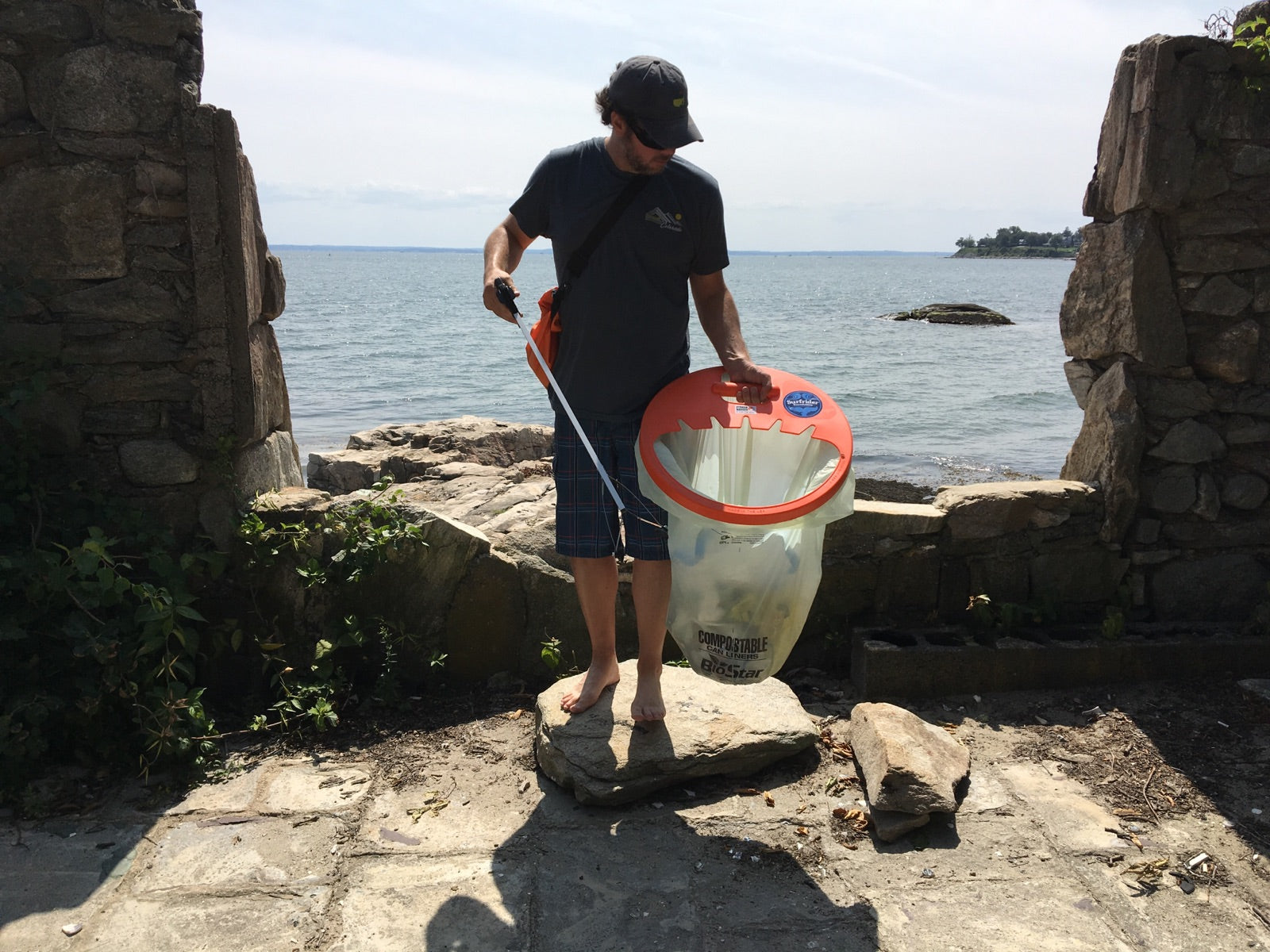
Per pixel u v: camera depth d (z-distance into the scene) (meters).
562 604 3.55
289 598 3.46
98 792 2.88
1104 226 3.85
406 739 3.21
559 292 2.79
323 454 5.47
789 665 3.77
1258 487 3.81
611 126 2.65
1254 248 3.66
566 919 2.33
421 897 2.40
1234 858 2.58
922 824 2.70
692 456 2.77
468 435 6.02
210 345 3.28
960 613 3.79
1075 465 4.07
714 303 2.92
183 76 3.14
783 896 2.43
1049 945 2.25
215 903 2.38
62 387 3.23
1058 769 3.04
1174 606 3.89
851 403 15.82
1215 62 3.48
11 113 3.08
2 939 2.23
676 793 2.90
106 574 2.94
